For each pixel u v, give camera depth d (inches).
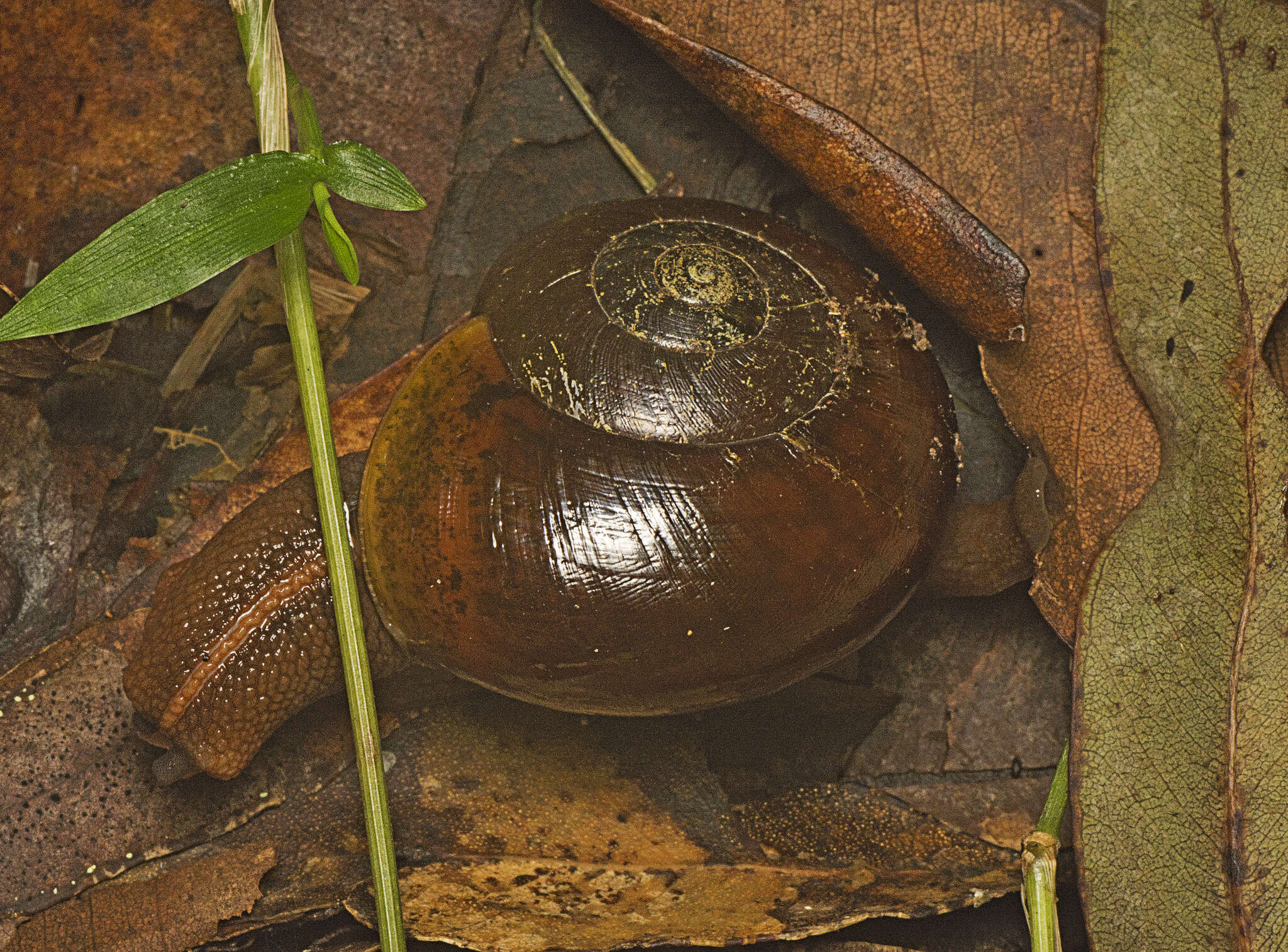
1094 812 12.0
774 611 11.8
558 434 11.8
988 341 12.6
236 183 11.7
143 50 12.5
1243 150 12.3
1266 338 12.4
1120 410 12.4
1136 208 12.4
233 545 12.3
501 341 12.0
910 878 12.4
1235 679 12.0
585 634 11.8
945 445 12.2
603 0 12.6
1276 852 11.9
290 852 12.3
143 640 12.3
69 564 12.6
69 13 12.4
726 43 12.6
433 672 12.5
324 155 11.8
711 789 12.5
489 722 12.6
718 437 11.8
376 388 12.6
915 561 12.1
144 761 12.3
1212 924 11.9
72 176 12.6
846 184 12.6
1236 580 12.1
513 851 12.3
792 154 12.6
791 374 11.9
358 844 12.4
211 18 12.6
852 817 12.6
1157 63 12.4
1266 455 12.1
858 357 12.0
